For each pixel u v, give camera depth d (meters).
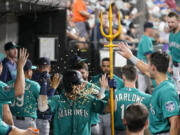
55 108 6.57
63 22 12.20
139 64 7.12
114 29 14.50
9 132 5.52
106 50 12.71
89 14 15.32
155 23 18.20
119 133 7.52
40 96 6.43
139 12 16.70
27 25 12.41
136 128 5.19
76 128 6.58
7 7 10.41
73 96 6.55
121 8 17.19
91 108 6.66
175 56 10.53
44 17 12.24
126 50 7.25
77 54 9.26
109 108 6.93
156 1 20.06
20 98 7.96
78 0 15.30
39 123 8.39
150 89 12.95
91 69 9.49
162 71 6.55
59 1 11.51
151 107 6.60
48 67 8.69
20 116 8.00
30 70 8.20
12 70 9.76
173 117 6.27
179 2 19.39
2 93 6.33
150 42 12.97
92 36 14.05
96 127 8.09
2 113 7.05
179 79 7.05
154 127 6.61
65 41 12.14
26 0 10.30
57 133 6.60
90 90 6.71
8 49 9.76
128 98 7.36
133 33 16.31
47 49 12.09
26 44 12.36
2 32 12.20
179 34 10.38
